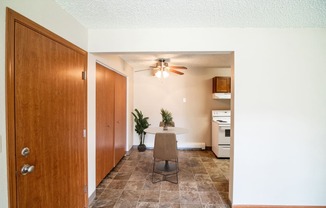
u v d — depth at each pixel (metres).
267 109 2.11
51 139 1.55
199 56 3.53
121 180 2.92
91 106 2.30
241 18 1.86
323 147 2.10
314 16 1.80
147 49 2.15
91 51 2.18
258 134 2.12
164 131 3.34
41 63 1.42
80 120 2.04
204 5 1.60
